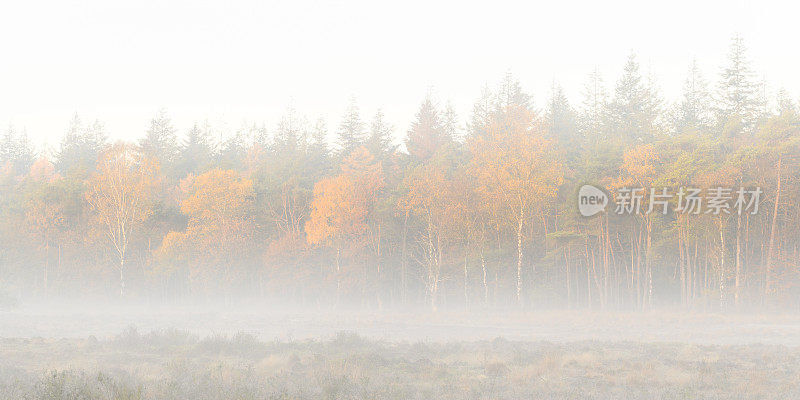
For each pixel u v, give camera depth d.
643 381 15.36
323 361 18.22
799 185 45.97
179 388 12.38
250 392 12.23
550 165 52.47
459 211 55.12
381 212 61.16
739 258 47.59
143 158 65.81
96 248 66.38
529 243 57.72
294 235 64.62
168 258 62.03
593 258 54.81
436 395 13.25
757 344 24.33
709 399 13.09
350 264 60.47
